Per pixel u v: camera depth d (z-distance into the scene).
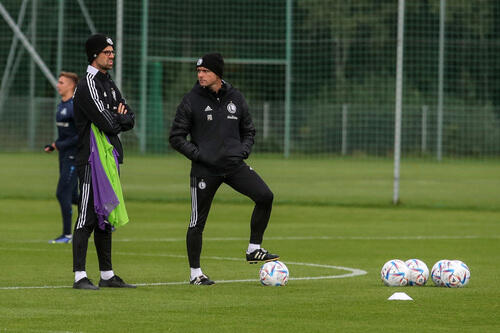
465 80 172.75
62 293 36.12
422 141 162.88
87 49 37.72
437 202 92.06
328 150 160.62
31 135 151.25
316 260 49.31
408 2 173.00
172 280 40.91
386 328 29.02
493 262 48.66
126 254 51.22
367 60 171.62
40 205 82.44
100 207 37.16
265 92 167.25
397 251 53.78
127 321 29.89
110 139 37.66
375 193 101.44
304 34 166.12
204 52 165.38
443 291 37.19
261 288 38.19
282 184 113.19
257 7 166.38
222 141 40.03
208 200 40.09
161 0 161.50
